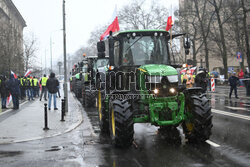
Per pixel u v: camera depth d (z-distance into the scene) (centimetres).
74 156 643
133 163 576
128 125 688
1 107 1856
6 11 5431
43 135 899
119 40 812
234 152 622
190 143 720
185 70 1572
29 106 1842
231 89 1892
